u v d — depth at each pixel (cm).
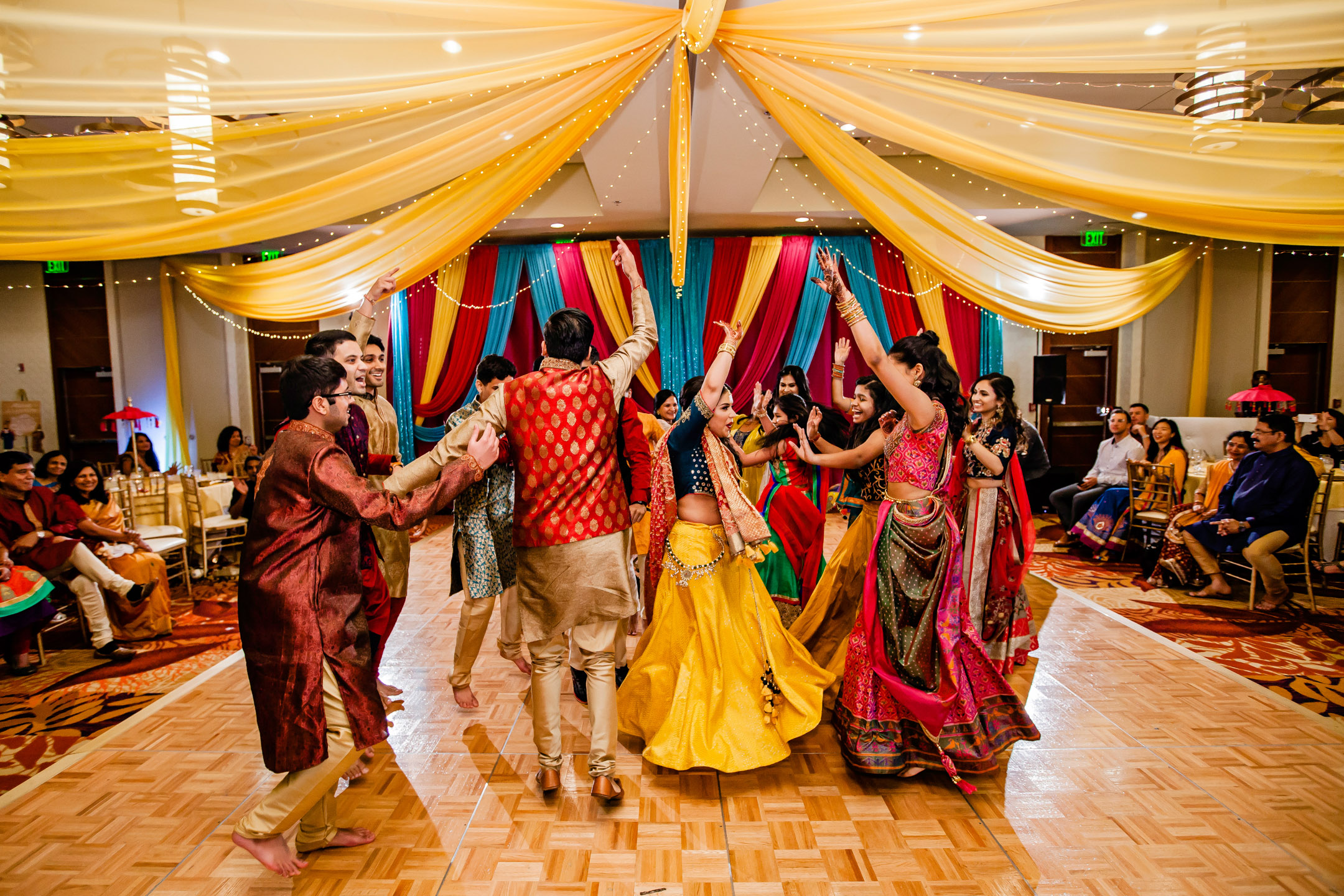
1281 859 202
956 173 760
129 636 425
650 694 264
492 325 869
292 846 217
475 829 221
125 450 935
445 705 312
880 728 244
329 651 186
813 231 877
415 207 503
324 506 187
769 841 212
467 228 516
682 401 326
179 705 320
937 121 384
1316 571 517
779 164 764
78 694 346
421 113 350
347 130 341
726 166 616
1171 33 270
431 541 707
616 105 431
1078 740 272
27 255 293
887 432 271
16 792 246
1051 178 381
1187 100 361
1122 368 909
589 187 780
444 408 878
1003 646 331
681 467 264
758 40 363
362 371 262
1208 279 867
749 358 880
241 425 937
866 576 251
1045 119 351
